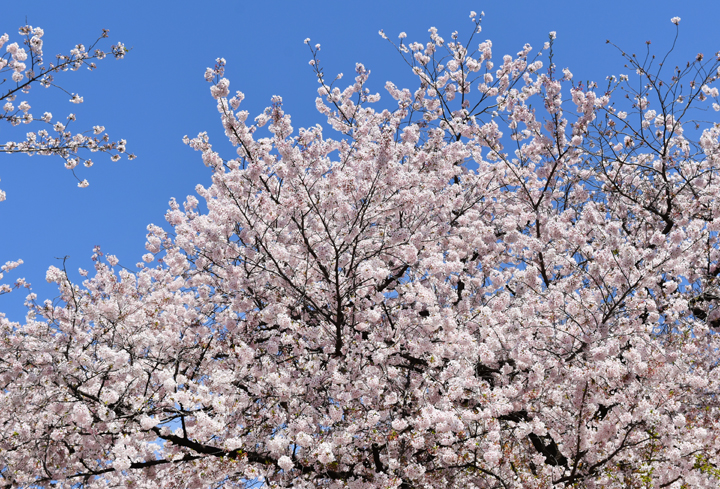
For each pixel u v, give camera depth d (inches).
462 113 407.5
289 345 294.4
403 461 264.1
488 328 261.0
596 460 275.7
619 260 281.0
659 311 307.3
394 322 295.9
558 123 326.3
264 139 263.6
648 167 364.2
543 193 336.2
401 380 283.7
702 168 386.9
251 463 272.8
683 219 354.9
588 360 268.1
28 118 308.3
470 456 267.0
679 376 275.7
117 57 303.4
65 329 273.7
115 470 244.2
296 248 295.3
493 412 240.4
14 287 361.7
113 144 321.7
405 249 263.4
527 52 403.9
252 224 272.5
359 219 285.6
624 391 265.0
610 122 366.6
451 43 423.2
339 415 249.4
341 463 266.7
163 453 271.9
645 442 267.3
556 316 290.2
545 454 290.7
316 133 293.4
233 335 304.5
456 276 361.4
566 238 322.0
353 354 273.6
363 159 296.8
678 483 261.1
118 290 338.6
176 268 326.6
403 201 288.2
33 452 249.3
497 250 361.7
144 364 271.4
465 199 383.2
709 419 296.5
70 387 239.1
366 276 269.4
